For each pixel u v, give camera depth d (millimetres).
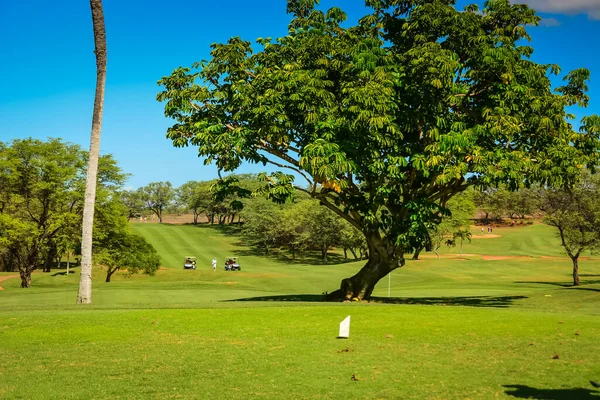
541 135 22562
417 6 22406
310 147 19344
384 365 8922
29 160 48469
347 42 22094
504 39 21969
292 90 20688
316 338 11297
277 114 20859
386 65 21531
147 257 55219
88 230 20656
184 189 164000
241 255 96562
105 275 65062
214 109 23203
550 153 21688
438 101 21406
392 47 23812
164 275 63375
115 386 7883
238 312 14969
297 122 21672
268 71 21609
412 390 7457
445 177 20250
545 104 22156
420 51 20922
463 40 22047
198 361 9367
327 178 19531
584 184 39000
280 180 21828
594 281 44938
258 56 23078
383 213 24500
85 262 20594
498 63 21391
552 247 86125
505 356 9508
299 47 22094
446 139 20281
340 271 61625
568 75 24422
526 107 22625
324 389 7570
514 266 59594
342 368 8758
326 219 86938
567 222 40094
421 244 22531
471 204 69000
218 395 7367
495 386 7562
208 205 138000
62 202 49125
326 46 21469
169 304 18969
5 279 59219
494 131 20734
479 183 22609
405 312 15031
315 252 102312
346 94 21188
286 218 93812
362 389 7539
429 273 54406
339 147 19750
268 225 95188
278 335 11648
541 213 43219
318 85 20453
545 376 8094
